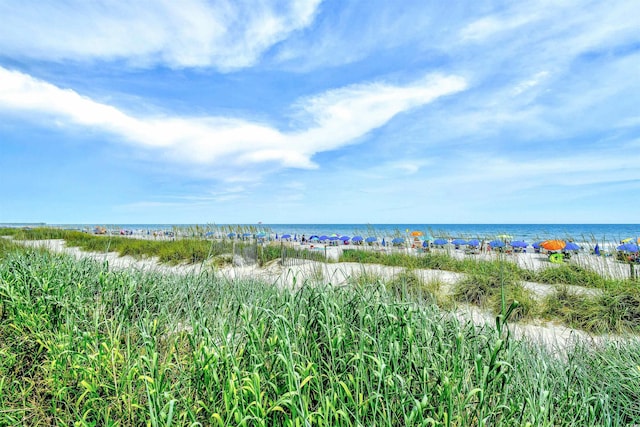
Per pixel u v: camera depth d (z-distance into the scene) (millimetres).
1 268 4488
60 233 19297
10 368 2607
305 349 2363
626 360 3016
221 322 2613
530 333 4324
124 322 3043
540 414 1785
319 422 1745
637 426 2211
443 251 11398
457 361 2027
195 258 10000
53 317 3049
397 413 1941
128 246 13539
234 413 1763
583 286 6938
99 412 2010
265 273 7977
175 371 2363
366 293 3098
